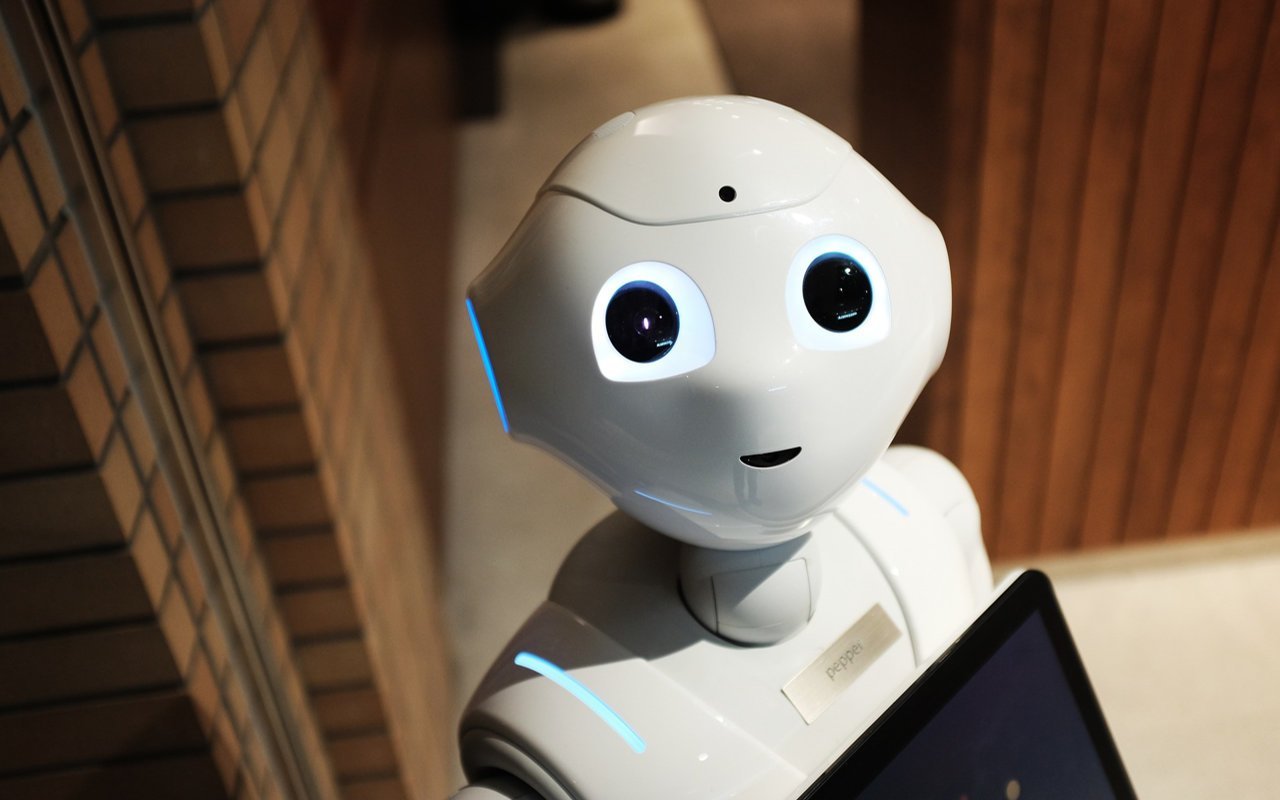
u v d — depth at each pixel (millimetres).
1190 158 1626
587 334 799
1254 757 1718
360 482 1511
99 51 1084
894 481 1010
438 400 2438
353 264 1648
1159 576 2074
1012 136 1597
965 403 1876
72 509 960
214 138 1130
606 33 3857
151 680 1030
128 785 1074
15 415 926
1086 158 1619
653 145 813
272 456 1286
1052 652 902
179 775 1073
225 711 1096
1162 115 1585
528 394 822
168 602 1022
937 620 952
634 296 793
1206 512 2029
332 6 2236
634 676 896
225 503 1217
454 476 2268
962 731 865
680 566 928
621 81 3416
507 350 823
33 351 910
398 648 1618
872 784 828
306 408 1263
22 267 889
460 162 3312
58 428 935
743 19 3197
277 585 1381
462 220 3066
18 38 893
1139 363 1839
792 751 891
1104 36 1517
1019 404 1883
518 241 831
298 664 1447
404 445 1897
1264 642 1929
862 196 823
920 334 828
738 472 804
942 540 984
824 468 812
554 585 958
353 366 1556
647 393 793
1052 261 1720
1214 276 1748
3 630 995
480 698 912
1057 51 1526
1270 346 1829
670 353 793
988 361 1826
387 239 2148
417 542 1875
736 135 814
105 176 977
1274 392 1882
